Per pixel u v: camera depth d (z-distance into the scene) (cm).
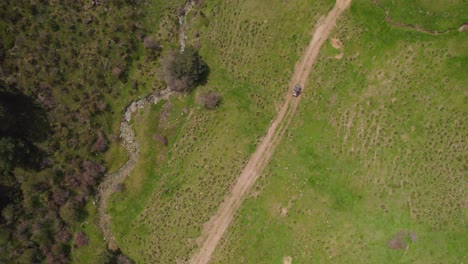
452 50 5469
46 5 6128
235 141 6106
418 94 5550
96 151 6359
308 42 5897
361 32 5728
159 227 6175
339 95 5806
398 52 5625
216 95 6181
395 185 5544
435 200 5428
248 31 6088
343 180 5700
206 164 6159
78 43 6238
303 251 5694
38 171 6184
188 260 6016
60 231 6262
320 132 5847
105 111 6375
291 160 5903
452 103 5456
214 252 5956
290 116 5972
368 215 5572
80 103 6278
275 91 6028
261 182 5959
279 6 5984
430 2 5484
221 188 6056
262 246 5822
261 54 6056
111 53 6325
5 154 5731
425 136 5509
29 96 6119
